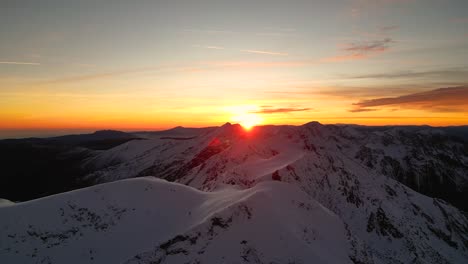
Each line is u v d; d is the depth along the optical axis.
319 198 74.00
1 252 38.09
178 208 50.22
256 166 87.06
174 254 35.06
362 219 71.19
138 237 42.59
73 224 44.59
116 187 53.97
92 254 39.81
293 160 92.88
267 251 34.94
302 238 38.25
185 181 124.62
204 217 42.00
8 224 41.97
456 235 81.69
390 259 61.28
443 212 91.25
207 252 34.84
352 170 97.06
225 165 114.62
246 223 38.34
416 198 94.88
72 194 50.62
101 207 48.59
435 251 69.12
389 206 80.50
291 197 49.19
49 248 40.19
